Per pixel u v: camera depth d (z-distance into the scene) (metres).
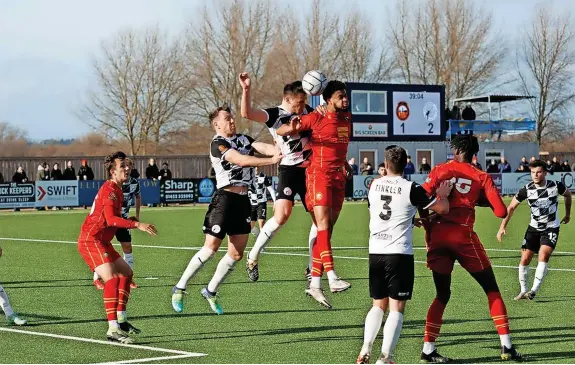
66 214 34.91
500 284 14.06
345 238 23.14
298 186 10.63
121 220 9.18
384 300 7.91
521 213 34.84
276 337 9.56
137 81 60.59
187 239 22.83
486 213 35.50
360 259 17.84
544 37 67.81
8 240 22.80
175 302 10.31
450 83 66.25
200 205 41.62
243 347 8.98
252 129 60.62
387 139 47.00
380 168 11.16
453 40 66.00
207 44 60.97
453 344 9.16
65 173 38.56
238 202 10.26
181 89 61.50
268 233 10.71
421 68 67.06
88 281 14.48
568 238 23.25
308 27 62.41
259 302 12.12
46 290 13.39
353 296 12.73
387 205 7.85
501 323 8.36
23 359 8.34
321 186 9.70
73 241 22.48
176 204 42.12
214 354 8.62
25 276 15.16
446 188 8.17
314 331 9.93
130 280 9.60
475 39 66.50
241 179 10.24
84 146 59.94
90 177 39.16
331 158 9.73
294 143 10.54
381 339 9.53
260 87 61.53
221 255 18.48
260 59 61.62
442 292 8.45
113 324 9.23
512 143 52.59
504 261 17.47
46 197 37.69
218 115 10.28
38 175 38.50
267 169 48.59
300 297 12.59
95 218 9.37
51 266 16.72
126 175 9.41
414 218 8.63
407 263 7.81
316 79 9.94
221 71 61.28
